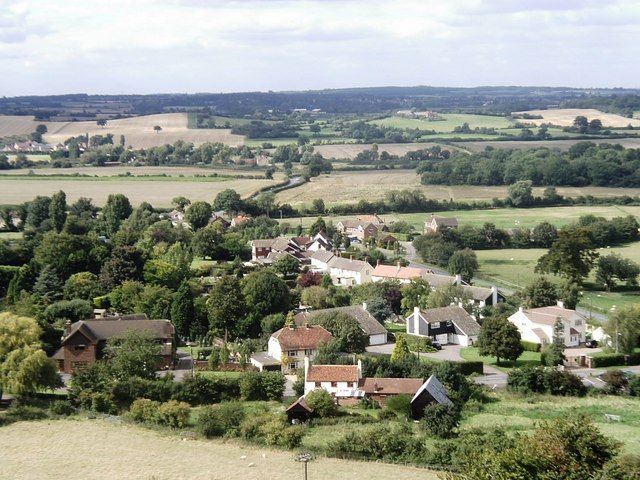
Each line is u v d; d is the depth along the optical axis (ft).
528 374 414.00
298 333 474.90
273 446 325.21
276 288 545.44
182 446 327.88
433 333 537.65
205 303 537.24
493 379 442.09
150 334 439.63
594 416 367.86
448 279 646.33
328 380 393.70
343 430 346.54
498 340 472.03
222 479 292.40
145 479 293.23
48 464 309.83
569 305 602.44
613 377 416.26
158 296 547.49
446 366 409.90
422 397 363.97
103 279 594.24
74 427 351.25
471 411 376.48
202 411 364.99
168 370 446.60
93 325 469.98
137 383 384.06
